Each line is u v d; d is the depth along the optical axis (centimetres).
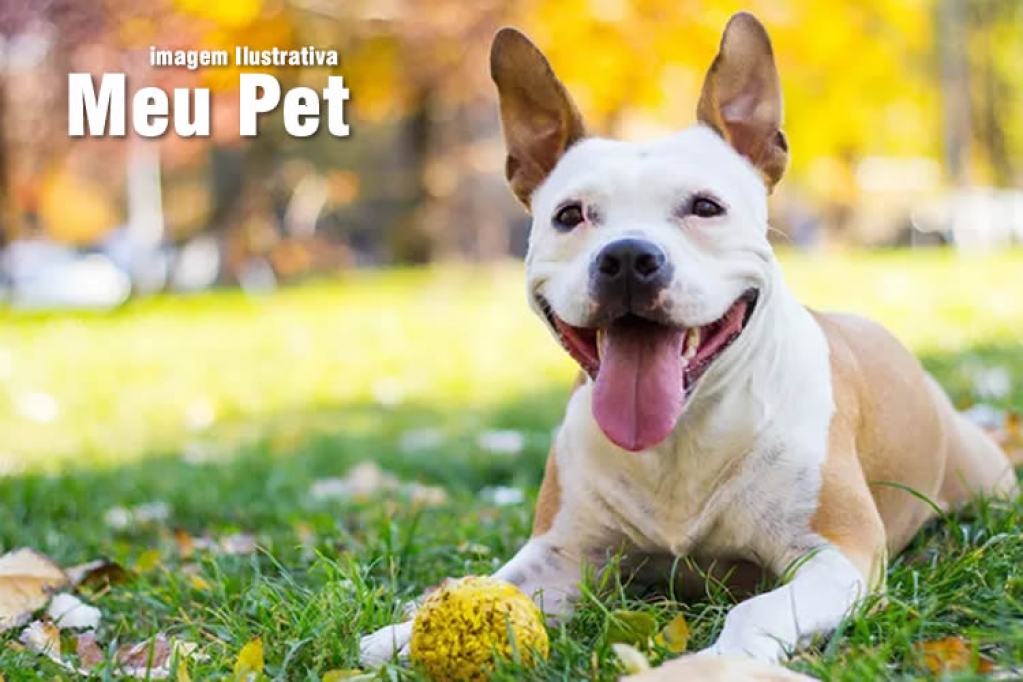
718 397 96
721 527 99
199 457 210
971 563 99
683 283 91
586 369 96
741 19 101
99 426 259
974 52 833
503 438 193
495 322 389
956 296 362
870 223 846
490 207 679
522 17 443
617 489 101
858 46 529
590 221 96
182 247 641
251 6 423
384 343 359
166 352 365
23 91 530
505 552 125
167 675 93
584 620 96
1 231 607
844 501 97
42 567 119
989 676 79
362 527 145
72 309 518
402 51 473
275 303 484
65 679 92
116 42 443
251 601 107
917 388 115
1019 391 193
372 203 817
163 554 137
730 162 100
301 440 223
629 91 442
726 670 76
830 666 82
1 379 326
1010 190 896
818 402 100
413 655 85
